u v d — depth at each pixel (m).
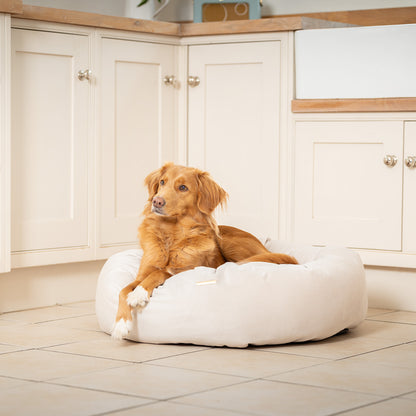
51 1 4.26
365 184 3.86
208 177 3.44
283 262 3.38
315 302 3.21
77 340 3.29
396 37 3.84
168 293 3.22
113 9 4.48
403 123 3.80
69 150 3.86
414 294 3.80
